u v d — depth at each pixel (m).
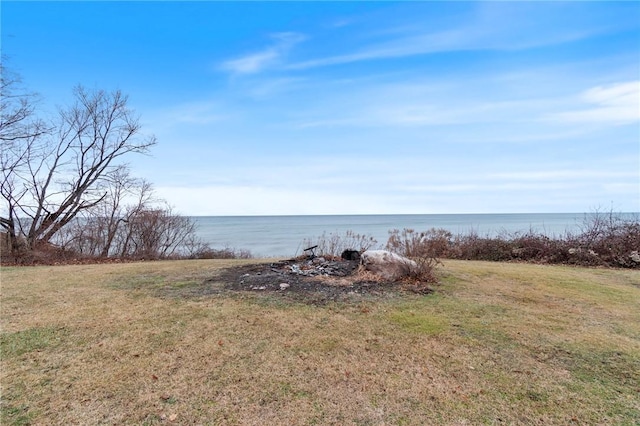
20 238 10.65
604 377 2.56
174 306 4.18
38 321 3.64
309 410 2.14
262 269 6.26
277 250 20.16
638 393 2.35
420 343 3.13
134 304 4.27
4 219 10.20
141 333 3.32
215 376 2.53
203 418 2.05
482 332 3.40
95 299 4.50
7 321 3.64
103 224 12.59
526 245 8.72
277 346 3.04
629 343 3.18
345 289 4.90
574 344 3.14
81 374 2.54
